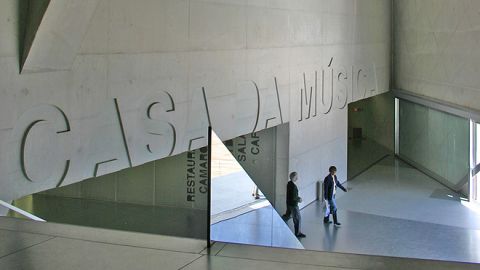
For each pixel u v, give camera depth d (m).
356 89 21.12
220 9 11.77
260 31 13.57
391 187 20.50
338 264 4.34
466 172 18.75
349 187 20.47
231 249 4.69
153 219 12.60
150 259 4.47
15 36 7.38
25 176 7.68
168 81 10.30
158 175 13.29
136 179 13.24
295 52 15.66
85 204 12.79
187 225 12.23
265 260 4.43
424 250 13.68
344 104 20.06
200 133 11.27
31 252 4.66
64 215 12.35
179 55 10.55
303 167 17.02
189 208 13.16
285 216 14.65
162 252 4.63
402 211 17.33
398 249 13.77
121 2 9.05
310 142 17.38
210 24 11.45
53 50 7.77
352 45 20.39
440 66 20.17
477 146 18.34
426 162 22.59
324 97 18.16
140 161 9.74
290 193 14.59
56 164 8.16
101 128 8.91
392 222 16.11
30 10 7.38
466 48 18.02
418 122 23.41
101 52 8.75
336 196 19.16
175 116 10.51
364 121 28.92
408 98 23.72
